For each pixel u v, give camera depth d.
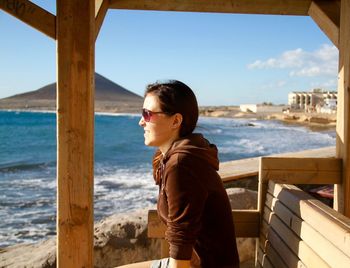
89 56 2.67
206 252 1.81
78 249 2.74
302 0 3.68
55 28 2.69
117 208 10.62
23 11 2.65
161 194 1.81
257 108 165.00
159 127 1.85
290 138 48.75
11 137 52.66
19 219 9.95
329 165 3.17
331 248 1.81
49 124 82.44
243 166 8.18
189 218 1.65
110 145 38.56
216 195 1.75
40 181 17.20
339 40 3.33
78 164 2.70
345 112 3.17
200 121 107.69
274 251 2.65
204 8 3.70
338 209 3.22
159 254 4.80
